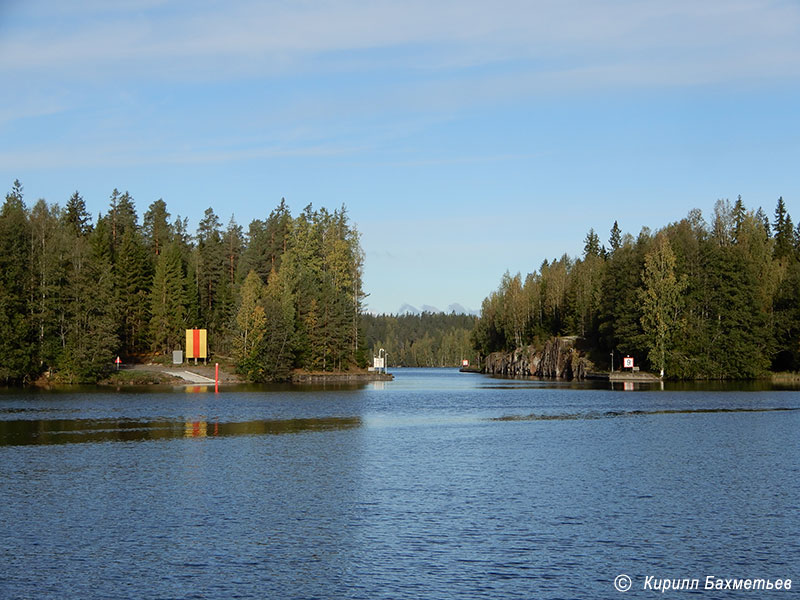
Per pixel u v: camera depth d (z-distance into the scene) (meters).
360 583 19.38
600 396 91.50
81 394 89.38
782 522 25.38
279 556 21.59
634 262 140.00
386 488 30.91
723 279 129.88
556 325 196.62
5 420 57.56
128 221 166.88
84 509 27.09
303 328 136.75
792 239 186.62
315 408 71.50
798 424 55.78
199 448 42.56
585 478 33.22
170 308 135.50
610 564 21.00
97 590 18.89
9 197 144.25
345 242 156.50
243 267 159.75
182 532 24.02
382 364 157.62
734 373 128.12
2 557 21.47
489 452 41.31
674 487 31.14
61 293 108.25
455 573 20.17
